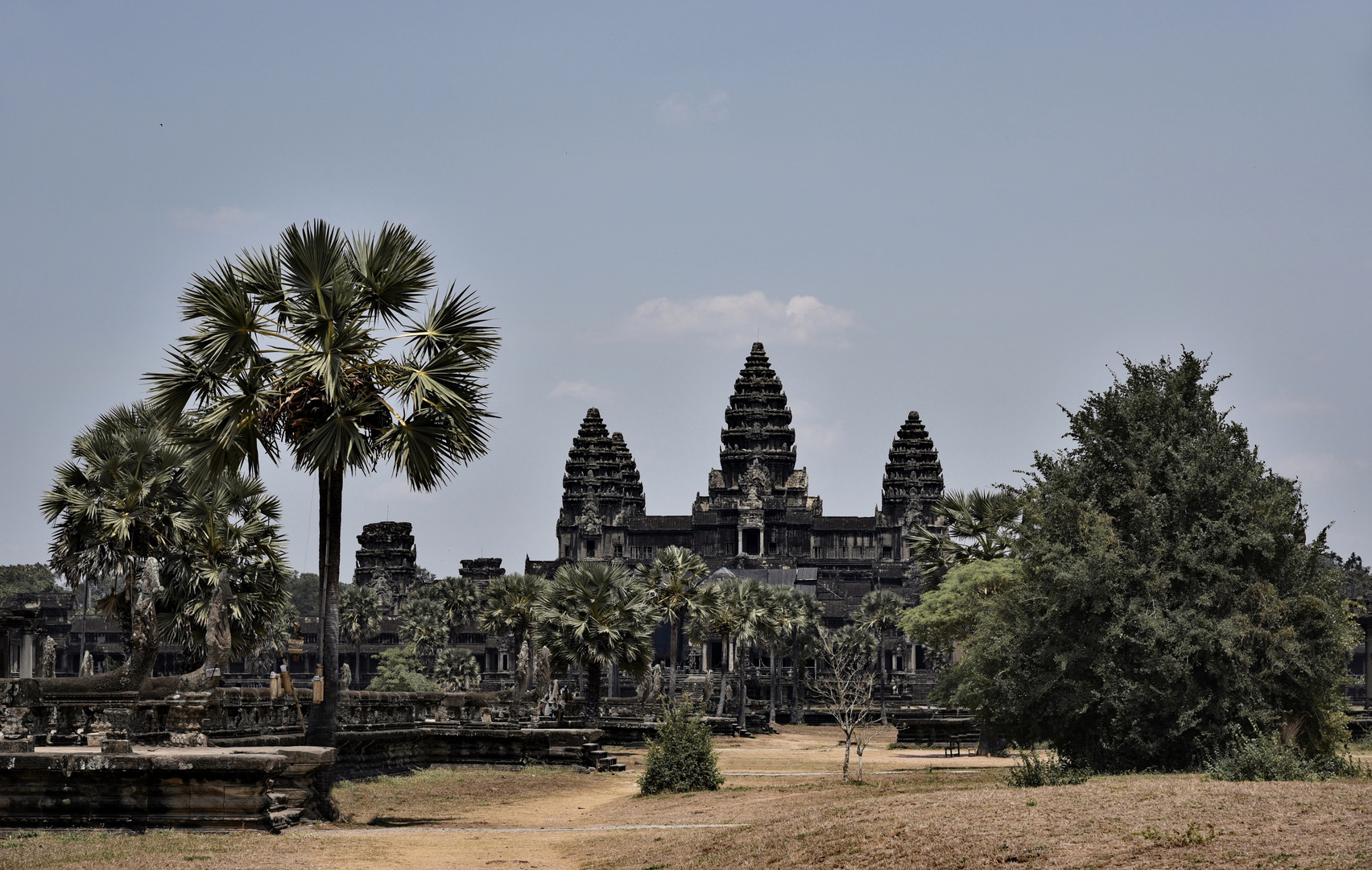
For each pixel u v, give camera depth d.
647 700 93.81
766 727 118.88
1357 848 17.88
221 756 27.11
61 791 26.48
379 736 45.03
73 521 48.94
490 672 194.75
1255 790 24.41
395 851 25.75
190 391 31.88
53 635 185.88
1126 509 42.78
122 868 21.72
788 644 145.12
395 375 32.44
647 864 24.47
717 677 173.62
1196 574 40.91
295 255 31.14
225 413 31.28
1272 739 34.12
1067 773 35.16
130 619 49.53
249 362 31.50
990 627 44.88
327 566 32.12
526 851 27.16
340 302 31.42
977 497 75.25
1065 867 19.06
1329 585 41.22
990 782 40.38
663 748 44.53
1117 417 44.09
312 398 32.06
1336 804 21.75
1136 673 40.00
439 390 31.38
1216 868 17.80
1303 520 41.34
